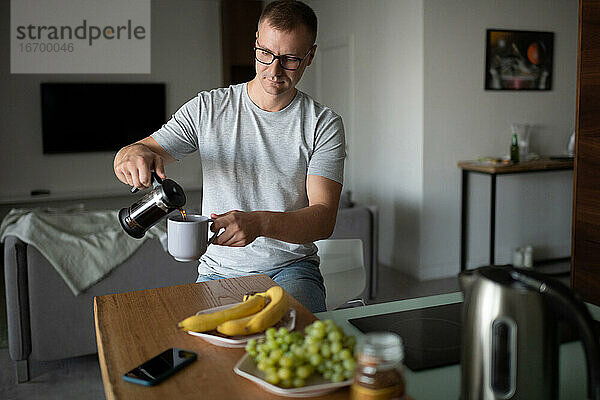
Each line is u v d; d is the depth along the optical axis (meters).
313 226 1.47
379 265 4.93
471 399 0.84
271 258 1.71
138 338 1.11
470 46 4.36
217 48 6.48
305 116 1.73
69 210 3.50
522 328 0.79
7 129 5.84
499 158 4.52
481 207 4.59
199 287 1.43
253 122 1.71
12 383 2.72
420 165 4.36
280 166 1.73
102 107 6.08
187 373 0.96
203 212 1.78
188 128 1.73
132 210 1.36
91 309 2.79
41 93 5.85
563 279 4.35
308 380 0.89
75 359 3.02
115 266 2.77
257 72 1.62
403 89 4.49
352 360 0.88
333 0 5.44
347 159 5.45
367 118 5.02
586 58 2.84
